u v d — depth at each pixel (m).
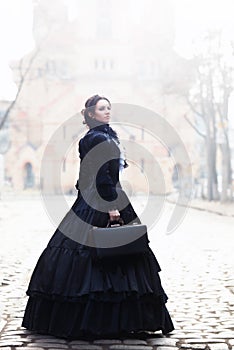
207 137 39.16
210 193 38.91
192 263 10.43
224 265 10.12
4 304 6.58
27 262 10.59
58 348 4.64
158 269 5.05
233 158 59.66
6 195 56.59
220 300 6.89
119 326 4.70
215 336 5.11
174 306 6.54
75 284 4.75
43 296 4.89
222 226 20.28
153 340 4.92
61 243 4.97
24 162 70.06
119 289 4.70
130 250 4.75
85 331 4.69
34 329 4.95
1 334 5.09
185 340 4.96
